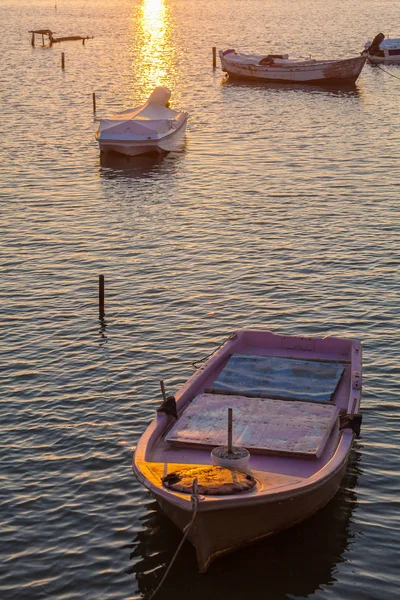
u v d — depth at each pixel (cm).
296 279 3300
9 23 16562
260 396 2034
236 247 3719
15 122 6794
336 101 7769
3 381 2473
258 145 5947
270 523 1681
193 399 2039
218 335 2795
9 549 1744
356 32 13875
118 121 5850
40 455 2080
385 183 4809
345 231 3912
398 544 1752
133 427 2211
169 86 8725
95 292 3206
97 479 1978
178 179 5053
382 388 2405
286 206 4378
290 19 16838
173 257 3600
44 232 3988
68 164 5466
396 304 3033
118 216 4275
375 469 2006
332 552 1725
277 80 8912
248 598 1608
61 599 1614
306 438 1834
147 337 2784
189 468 1705
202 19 17425
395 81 9019
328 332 2812
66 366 2572
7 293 3203
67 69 9875
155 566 1695
